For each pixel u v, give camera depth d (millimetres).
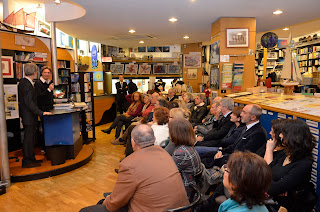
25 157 4137
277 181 1928
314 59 9938
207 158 3035
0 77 3439
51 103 4520
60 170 4117
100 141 6281
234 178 1215
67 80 7672
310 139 1926
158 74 12656
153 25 6445
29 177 3846
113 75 12195
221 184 2254
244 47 5652
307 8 4887
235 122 3279
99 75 10648
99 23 6137
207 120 4637
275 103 3807
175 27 6734
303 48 10578
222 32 5582
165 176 1710
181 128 2283
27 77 3994
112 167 4449
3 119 3516
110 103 9000
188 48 11281
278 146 2250
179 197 1716
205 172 2588
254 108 2832
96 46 10445
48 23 6230
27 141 4121
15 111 4871
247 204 1183
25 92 3939
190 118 5137
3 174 3592
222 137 3574
